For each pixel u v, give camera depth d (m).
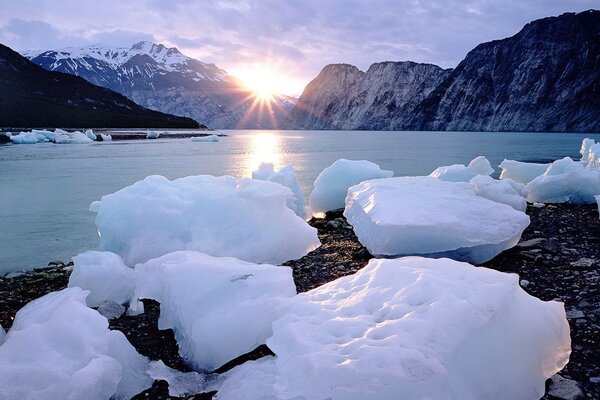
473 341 3.27
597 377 3.76
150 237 7.90
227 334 4.38
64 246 11.51
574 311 5.06
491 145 61.47
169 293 5.07
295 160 38.97
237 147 61.12
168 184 9.04
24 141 60.94
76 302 4.52
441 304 3.47
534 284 6.06
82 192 20.17
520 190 12.77
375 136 125.88
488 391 3.17
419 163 34.84
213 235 7.75
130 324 5.54
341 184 13.24
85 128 106.19
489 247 7.00
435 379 2.88
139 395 3.95
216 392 3.90
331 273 7.20
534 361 3.56
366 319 3.62
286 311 4.09
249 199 8.06
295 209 11.61
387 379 2.85
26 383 3.48
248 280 4.90
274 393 3.01
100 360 3.78
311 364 3.04
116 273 6.32
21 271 9.34
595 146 18.31
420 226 6.90
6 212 15.73
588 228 9.28
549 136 103.19
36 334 3.93
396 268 4.29
